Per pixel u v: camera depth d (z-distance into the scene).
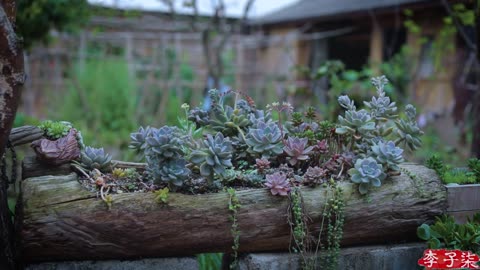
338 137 1.78
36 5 3.09
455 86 5.04
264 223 1.56
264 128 1.71
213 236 1.54
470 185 1.72
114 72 6.79
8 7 1.44
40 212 1.45
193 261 1.58
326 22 6.87
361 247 1.66
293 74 6.99
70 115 6.30
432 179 1.71
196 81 6.98
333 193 1.59
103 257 1.52
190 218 1.52
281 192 1.56
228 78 7.63
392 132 1.81
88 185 1.57
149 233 1.50
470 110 4.66
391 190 1.64
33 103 6.69
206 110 1.82
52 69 6.89
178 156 1.53
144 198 1.51
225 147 1.50
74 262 1.52
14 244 1.58
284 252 1.62
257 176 1.64
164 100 6.41
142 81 7.03
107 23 6.48
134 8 5.05
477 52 2.57
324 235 1.60
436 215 1.67
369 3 5.77
